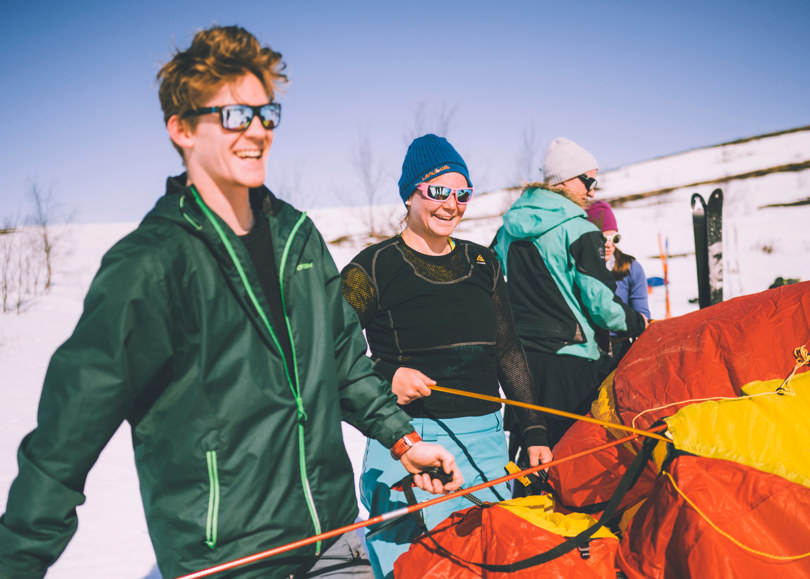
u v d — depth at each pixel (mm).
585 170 3996
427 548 2363
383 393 2082
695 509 2021
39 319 15961
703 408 2240
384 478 2752
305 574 1814
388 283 2879
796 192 25156
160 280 1590
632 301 5578
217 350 1659
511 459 3830
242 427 1672
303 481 1763
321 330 1842
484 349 2889
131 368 1586
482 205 29031
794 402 2180
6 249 23562
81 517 4773
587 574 2115
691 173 29859
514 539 2209
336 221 29406
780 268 16547
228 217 1771
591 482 2543
